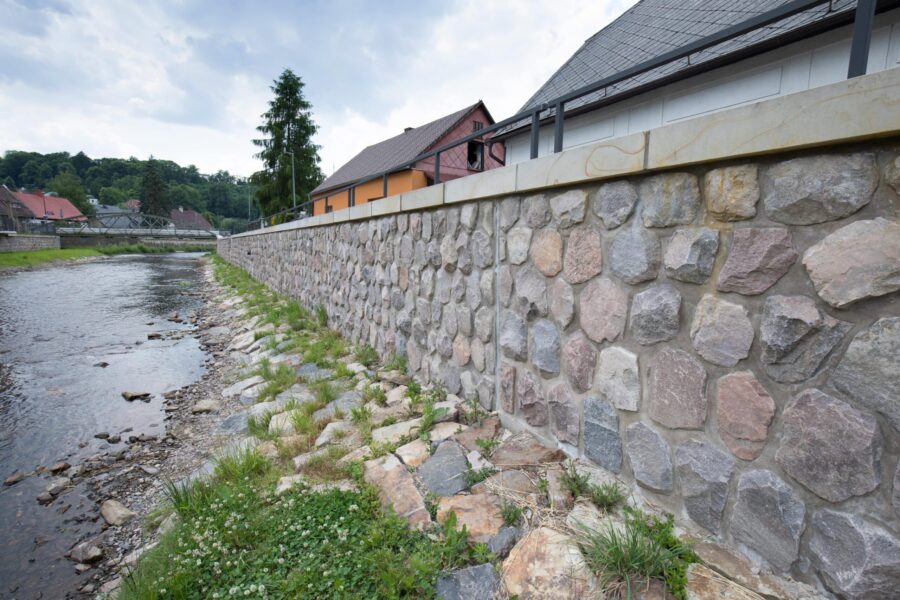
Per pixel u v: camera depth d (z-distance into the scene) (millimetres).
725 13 6316
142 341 8617
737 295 1722
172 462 3879
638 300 2129
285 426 3840
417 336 4465
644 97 6730
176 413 5039
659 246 2020
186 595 1971
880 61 4512
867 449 1384
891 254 1323
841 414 1442
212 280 19719
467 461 2709
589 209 2385
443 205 3848
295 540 2225
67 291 15578
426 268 4227
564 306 2596
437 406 3547
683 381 1942
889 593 1349
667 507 2047
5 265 22547
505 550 1983
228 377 6098
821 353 1490
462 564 1951
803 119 1445
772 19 1626
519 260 2957
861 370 1396
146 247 42750
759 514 1679
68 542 2975
